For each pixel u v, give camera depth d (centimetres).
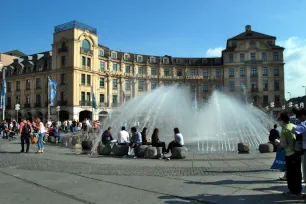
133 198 784
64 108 6756
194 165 1332
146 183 961
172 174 1116
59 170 1223
